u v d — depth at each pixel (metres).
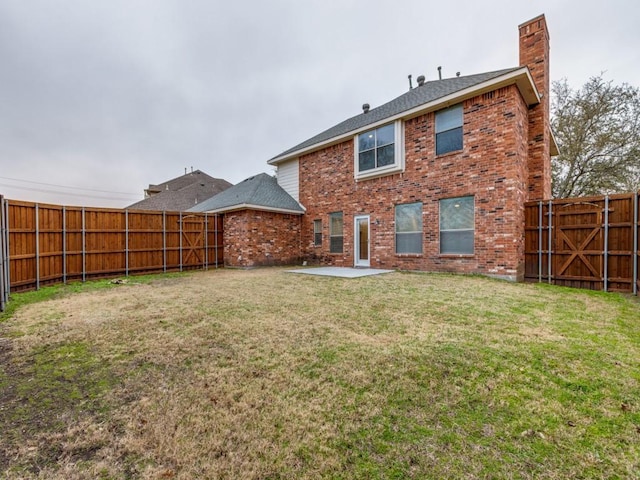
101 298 6.39
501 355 3.10
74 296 6.67
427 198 9.88
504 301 5.54
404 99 12.27
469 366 2.86
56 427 2.08
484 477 1.59
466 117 8.99
